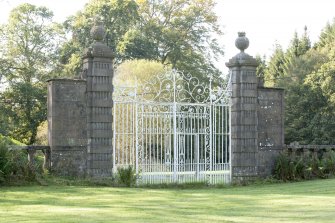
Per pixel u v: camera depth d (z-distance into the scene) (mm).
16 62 41188
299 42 54344
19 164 15391
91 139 15875
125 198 13172
